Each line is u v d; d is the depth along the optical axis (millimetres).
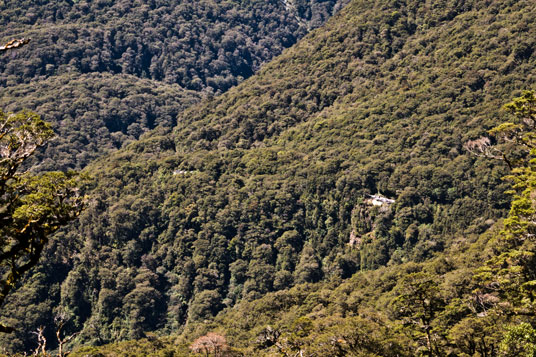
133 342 97062
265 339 82312
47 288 132750
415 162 140500
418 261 121312
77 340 126062
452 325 59875
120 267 141125
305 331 69062
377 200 138000
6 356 31328
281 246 140375
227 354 79812
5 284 23031
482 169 127750
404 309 51438
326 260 134875
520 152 122562
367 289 96000
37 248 23891
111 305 130375
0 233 23344
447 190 130500
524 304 42000
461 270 72688
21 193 24766
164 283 141375
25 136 24375
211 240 144500
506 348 33219
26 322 123750
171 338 109500
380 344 55812
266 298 105812
